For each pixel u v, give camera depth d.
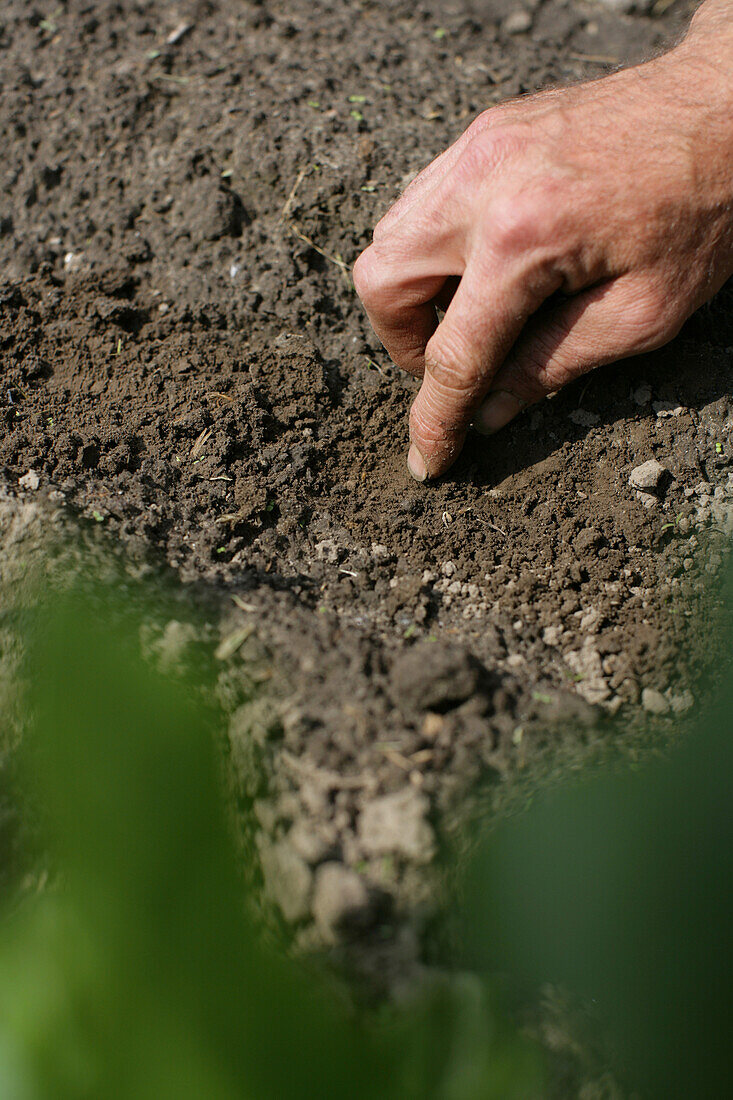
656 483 0.80
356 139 0.89
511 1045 0.70
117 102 0.91
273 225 0.87
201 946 0.66
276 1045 0.65
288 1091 0.65
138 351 0.84
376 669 0.76
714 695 0.77
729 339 0.82
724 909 0.73
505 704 0.76
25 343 0.84
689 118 0.74
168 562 0.78
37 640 0.74
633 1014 0.72
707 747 0.76
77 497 0.79
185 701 0.71
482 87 0.93
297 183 0.87
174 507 0.80
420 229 0.75
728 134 0.74
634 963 0.73
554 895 0.74
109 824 0.66
